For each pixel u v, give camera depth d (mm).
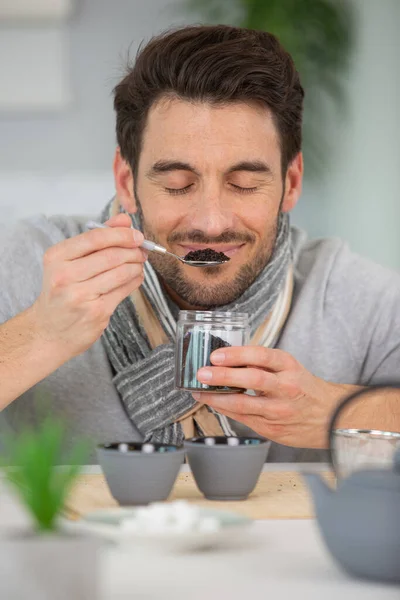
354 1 4766
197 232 1877
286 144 1972
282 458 2039
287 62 1967
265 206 1905
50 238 2197
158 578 890
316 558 985
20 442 776
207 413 1972
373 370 2139
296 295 2166
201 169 1843
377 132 4820
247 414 1690
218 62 1820
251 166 1855
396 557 861
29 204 4684
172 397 1959
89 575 710
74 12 4664
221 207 1866
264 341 2053
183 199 1882
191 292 1953
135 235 1679
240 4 4543
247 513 1233
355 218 4836
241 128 1839
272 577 904
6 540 705
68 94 4609
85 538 721
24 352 1732
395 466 936
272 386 1614
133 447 1297
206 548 1024
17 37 4527
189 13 4684
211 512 1095
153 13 4691
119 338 2041
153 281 2018
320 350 2105
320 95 4746
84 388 2012
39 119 4691
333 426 1016
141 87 1894
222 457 1297
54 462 762
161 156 1861
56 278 1659
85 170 4707
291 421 1695
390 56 4801
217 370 1586
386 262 4855
